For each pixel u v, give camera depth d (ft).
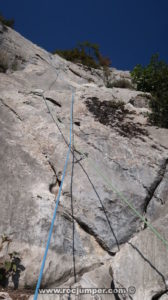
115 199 12.39
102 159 14.17
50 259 10.05
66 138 15.25
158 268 9.34
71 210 11.91
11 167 13.08
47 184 12.89
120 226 11.67
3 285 9.46
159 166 14.11
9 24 36.17
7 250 9.98
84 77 34.91
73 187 12.76
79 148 14.69
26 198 11.75
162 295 8.79
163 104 18.63
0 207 11.20
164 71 24.91
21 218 10.95
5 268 9.39
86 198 12.36
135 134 16.51
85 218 11.70
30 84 23.49
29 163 13.65
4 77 22.16
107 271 9.91
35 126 16.01
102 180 13.11
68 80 28.45
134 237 10.34
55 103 18.72
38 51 33.86
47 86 24.43
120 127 17.02
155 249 9.82
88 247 10.98
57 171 13.57
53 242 10.50
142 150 14.99
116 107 19.60
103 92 21.86
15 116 16.58
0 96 18.10
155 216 12.31
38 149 14.67
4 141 14.30
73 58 46.21
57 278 9.80
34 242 10.34
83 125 16.48
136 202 12.47
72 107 18.42
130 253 9.80
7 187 12.07
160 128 17.52
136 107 21.76
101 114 18.29
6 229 10.53
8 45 29.07
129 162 14.10
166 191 13.24
